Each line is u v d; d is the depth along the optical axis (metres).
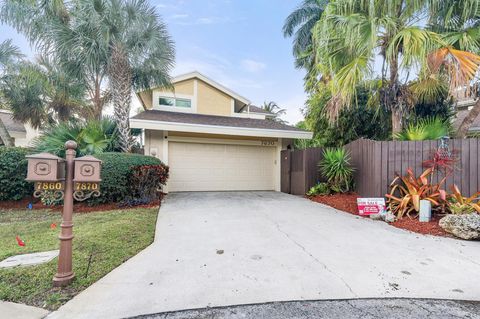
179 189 10.66
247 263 3.44
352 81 6.74
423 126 6.86
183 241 4.33
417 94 8.13
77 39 8.01
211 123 10.35
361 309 2.43
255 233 4.79
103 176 7.22
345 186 8.33
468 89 5.98
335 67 7.52
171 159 10.58
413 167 6.29
